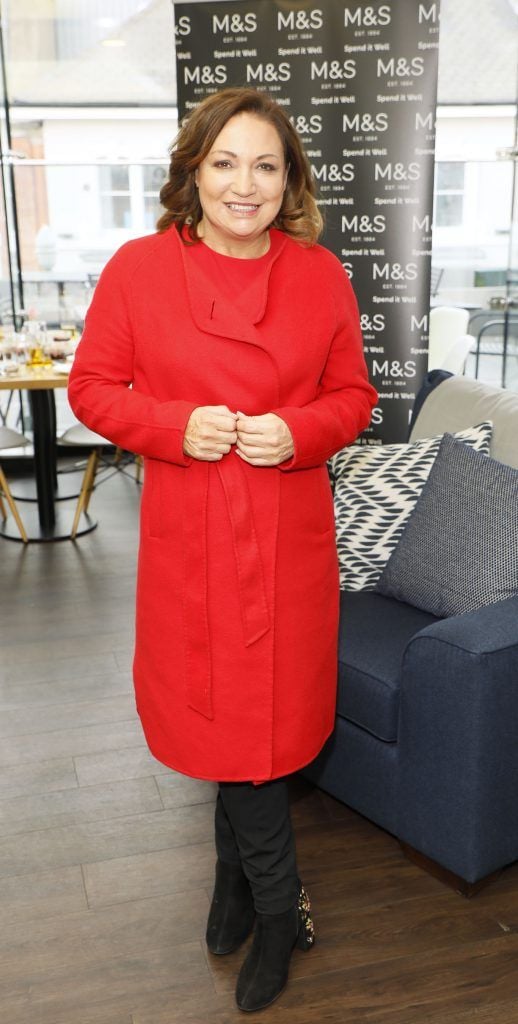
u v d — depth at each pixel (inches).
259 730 66.3
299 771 95.3
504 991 71.5
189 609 64.4
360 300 156.9
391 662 83.9
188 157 60.4
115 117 205.0
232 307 61.1
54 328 217.8
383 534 98.3
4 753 105.7
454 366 185.5
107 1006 70.6
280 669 66.3
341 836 90.5
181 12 149.2
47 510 182.1
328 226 154.2
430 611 91.7
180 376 62.2
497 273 213.2
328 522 68.6
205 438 59.9
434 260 212.8
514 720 76.2
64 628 139.6
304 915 75.0
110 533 182.7
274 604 64.8
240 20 147.9
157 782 100.2
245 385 62.2
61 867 86.4
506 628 76.6
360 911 80.2
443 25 196.4
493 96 200.8
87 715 114.0
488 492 90.7
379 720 82.9
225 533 62.9
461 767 76.1
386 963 74.3
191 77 151.3
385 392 160.2
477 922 78.7
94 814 94.5
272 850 69.4
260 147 58.7
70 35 198.1
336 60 146.9
